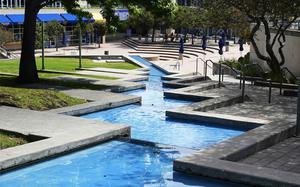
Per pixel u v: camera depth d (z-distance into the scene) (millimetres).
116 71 26766
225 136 13367
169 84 22234
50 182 9297
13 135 11633
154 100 18859
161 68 30141
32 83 20703
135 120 15250
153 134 13562
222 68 23797
